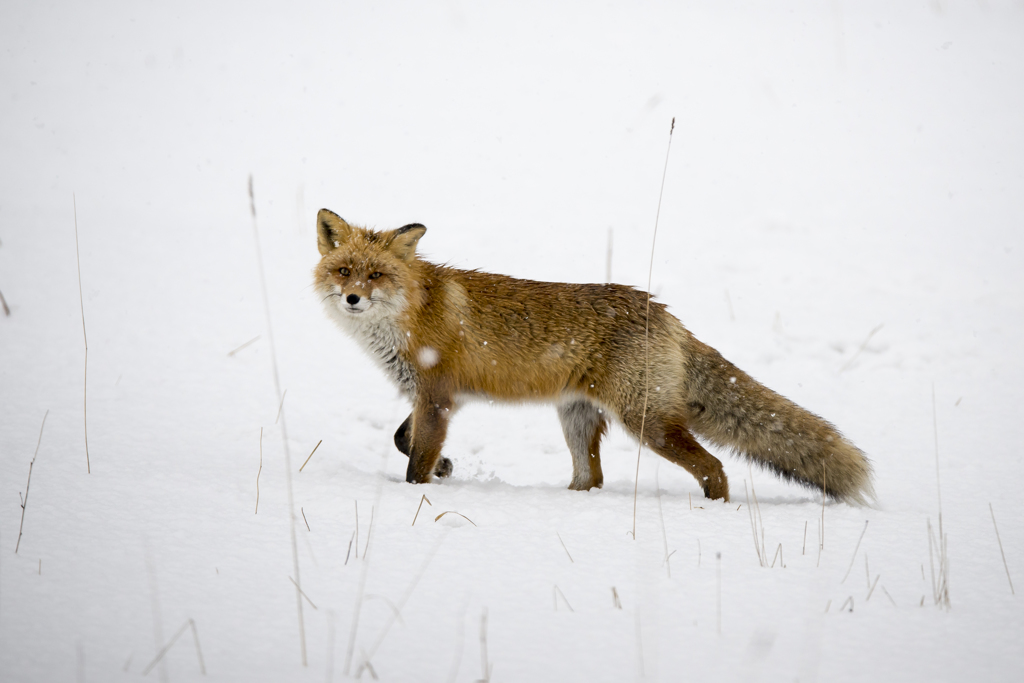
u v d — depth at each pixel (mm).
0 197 23047
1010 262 21641
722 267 21422
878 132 33438
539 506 9078
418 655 5855
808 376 15922
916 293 19859
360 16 55656
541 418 14414
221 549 7461
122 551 7266
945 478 11031
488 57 46219
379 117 36219
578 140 33312
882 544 8234
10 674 5285
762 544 8070
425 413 10461
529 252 21734
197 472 9688
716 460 9930
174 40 47438
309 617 6344
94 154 29203
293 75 42344
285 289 18922
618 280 20078
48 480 8938
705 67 43344
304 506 8703
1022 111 35000
